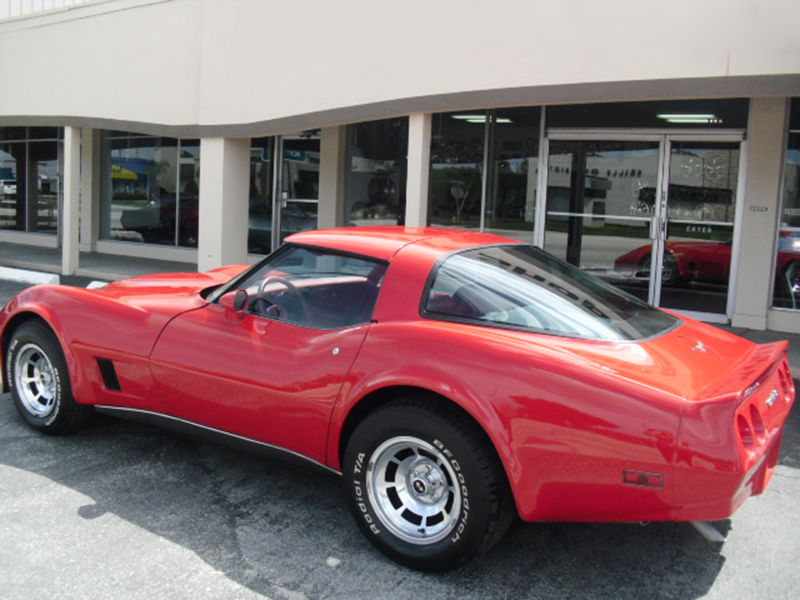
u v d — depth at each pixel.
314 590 2.92
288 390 3.39
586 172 9.38
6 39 13.16
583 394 2.74
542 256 3.94
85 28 11.91
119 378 4.09
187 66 10.73
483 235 4.07
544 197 9.64
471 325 3.13
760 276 8.23
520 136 9.77
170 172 14.22
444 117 10.34
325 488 3.92
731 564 3.22
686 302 8.89
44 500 3.67
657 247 8.96
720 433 2.58
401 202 11.34
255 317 3.69
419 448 3.05
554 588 2.98
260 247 12.99
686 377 2.85
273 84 9.65
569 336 3.07
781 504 3.87
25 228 17.17
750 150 8.14
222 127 10.34
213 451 4.41
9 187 17.42
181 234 14.20
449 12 7.77
